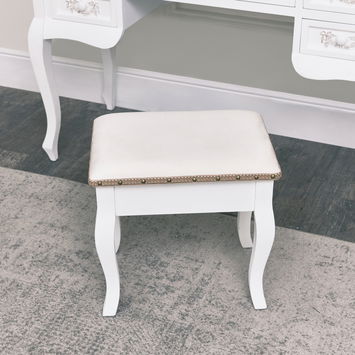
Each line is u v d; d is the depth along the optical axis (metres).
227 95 2.92
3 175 2.65
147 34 2.93
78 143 2.86
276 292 2.08
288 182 2.62
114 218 1.86
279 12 2.15
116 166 1.80
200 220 2.39
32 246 2.28
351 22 2.05
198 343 1.92
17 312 2.02
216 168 1.80
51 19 2.47
